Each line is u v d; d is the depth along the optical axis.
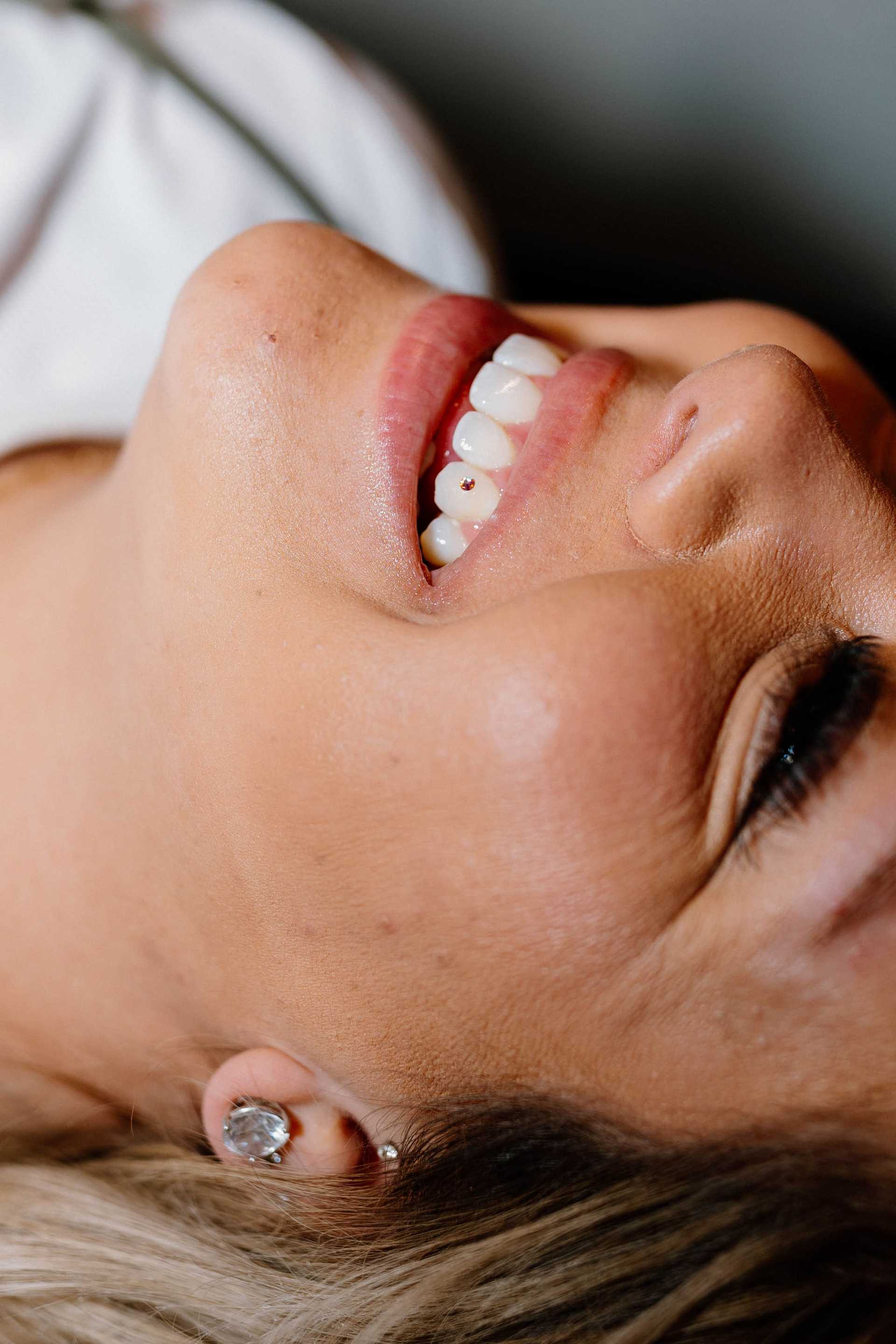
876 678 0.59
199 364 0.69
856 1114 0.60
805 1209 0.60
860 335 1.47
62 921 0.79
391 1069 0.67
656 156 1.42
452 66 1.43
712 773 0.58
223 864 0.66
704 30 1.33
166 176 1.10
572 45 1.38
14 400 1.07
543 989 0.61
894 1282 0.58
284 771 0.62
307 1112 0.72
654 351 0.83
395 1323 0.64
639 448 0.64
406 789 0.59
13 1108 0.88
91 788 0.76
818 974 0.58
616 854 0.57
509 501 0.64
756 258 1.46
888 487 0.67
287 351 0.69
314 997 0.66
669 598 0.58
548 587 0.60
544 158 1.45
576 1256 0.62
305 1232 0.73
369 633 0.61
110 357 1.09
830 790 0.58
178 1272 0.72
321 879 0.62
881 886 0.57
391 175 1.19
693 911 0.59
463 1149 0.67
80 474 1.02
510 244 1.51
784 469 0.59
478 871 0.59
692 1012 0.60
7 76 1.09
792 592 0.60
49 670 0.81
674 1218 0.61
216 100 1.14
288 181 1.14
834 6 1.28
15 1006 0.84
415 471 0.66
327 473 0.66
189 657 0.66
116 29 1.12
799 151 1.38
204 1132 0.82
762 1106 0.61
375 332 0.71
